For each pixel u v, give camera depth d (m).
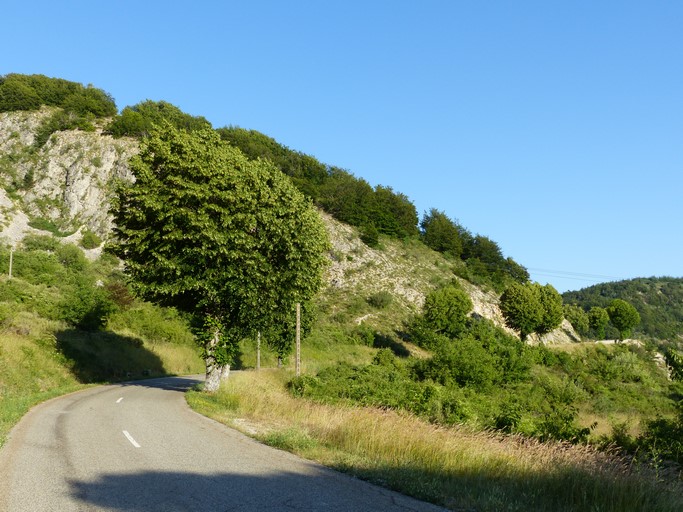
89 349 37.31
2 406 16.42
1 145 119.06
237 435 12.63
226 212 24.66
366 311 84.12
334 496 7.30
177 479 8.01
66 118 124.44
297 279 27.55
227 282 25.23
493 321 90.12
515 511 7.04
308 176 134.88
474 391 31.44
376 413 14.12
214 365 26.45
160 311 64.31
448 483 8.33
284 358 49.31
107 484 7.68
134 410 17.34
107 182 111.12
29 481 7.77
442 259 117.25
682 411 13.71
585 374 54.12
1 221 96.50
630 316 104.00
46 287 54.72
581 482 7.92
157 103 144.62
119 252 26.02
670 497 7.47
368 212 118.75
